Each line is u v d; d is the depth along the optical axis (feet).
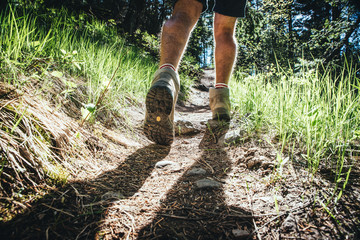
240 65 20.54
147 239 2.44
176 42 4.68
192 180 3.91
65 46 7.64
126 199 3.26
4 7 8.43
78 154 4.32
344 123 3.99
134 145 5.83
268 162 4.02
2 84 4.11
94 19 21.62
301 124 4.77
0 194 2.69
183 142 6.52
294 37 22.21
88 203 3.04
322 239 2.25
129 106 8.77
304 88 5.17
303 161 3.91
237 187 3.50
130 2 30.27
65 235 2.38
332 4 17.66
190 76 32.07
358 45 11.55
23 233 2.30
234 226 2.62
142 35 30.17
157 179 4.02
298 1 26.73
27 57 5.17
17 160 3.13
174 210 3.00
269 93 7.15
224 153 5.08
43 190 3.07
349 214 2.52
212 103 6.70
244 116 7.14
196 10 5.10
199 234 2.52
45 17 10.87
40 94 4.88
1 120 3.45
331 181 3.22
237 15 5.96
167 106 4.23
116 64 9.23
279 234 2.41
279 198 3.03
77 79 7.20
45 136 3.92
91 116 5.61
